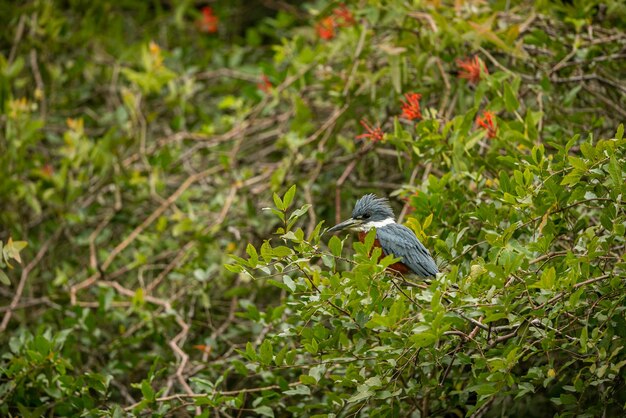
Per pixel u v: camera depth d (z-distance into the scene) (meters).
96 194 14.18
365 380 8.29
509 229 7.84
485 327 7.98
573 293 7.57
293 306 8.90
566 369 9.76
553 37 12.15
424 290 8.05
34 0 15.77
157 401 9.75
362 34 12.27
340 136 13.14
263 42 18.55
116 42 16.19
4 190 13.22
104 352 12.36
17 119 13.48
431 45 11.68
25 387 10.39
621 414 8.91
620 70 11.97
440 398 9.63
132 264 12.83
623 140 7.86
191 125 15.75
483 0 12.32
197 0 17.77
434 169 11.27
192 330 12.39
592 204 8.73
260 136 14.58
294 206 13.05
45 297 12.59
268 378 10.38
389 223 10.17
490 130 9.98
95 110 16.41
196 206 13.95
